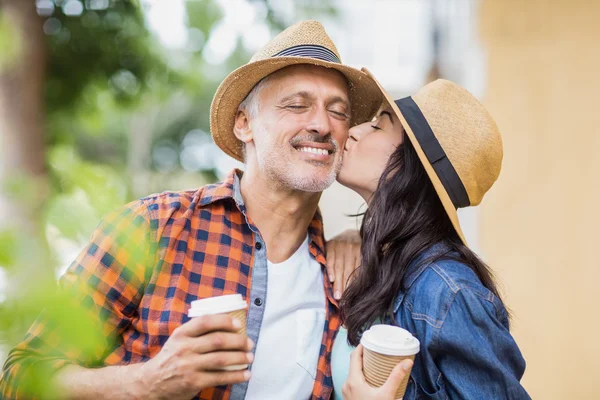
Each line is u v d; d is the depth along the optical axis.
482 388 1.57
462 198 1.87
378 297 1.79
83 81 3.75
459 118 1.88
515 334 4.07
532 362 3.91
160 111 15.19
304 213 2.03
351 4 9.66
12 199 0.71
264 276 1.94
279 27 4.37
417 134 1.85
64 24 3.52
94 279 1.76
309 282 2.02
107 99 4.11
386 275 1.81
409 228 1.84
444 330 1.60
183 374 1.42
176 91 4.62
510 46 4.16
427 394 1.65
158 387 1.46
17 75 2.60
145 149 15.49
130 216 1.86
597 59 3.51
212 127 2.23
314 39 2.05
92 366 1.80
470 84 4.81
